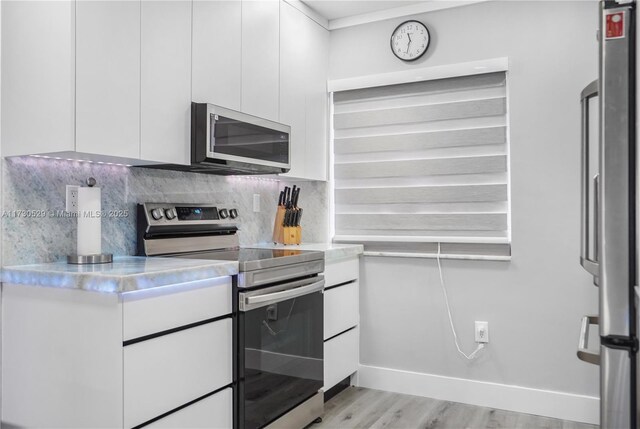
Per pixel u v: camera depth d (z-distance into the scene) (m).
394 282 3.20
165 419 1.81
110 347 1.65
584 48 2.73
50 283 1.77
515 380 2.88
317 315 2.66
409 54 3.14
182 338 1.87
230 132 2.38
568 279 2.75
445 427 2.63
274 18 2.84
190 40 2.27
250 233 3.16
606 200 1.11
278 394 2.33
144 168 2.47
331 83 3.38
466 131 3.01
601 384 1.15
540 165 2.81
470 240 2.99
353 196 3.34
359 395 3.12
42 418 1.82
